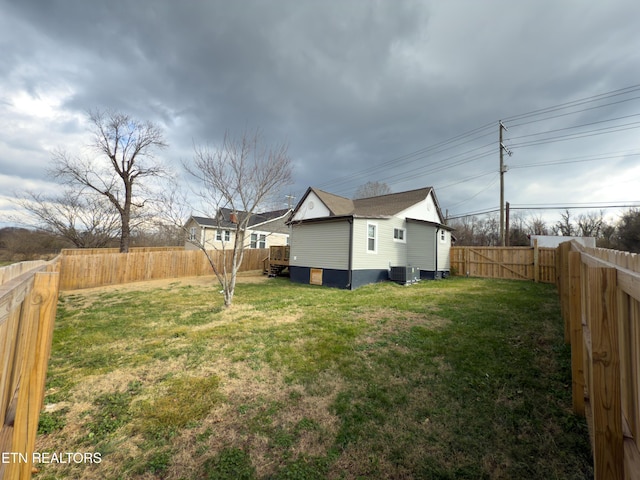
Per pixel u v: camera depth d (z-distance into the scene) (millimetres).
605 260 1942
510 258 13273
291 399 2947
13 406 1636
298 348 4277
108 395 3033
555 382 3123
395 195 16750
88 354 4168
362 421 2580
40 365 1754
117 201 15930
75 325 5723
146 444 2312
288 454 2203
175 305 7531
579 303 2582
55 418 2631
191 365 3762
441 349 4094
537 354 3850
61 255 10375
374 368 3596
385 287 10477
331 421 2590
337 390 3105
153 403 2879
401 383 3221
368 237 11492
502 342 4312
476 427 2461
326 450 2242
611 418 1378
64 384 3271
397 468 2057
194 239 7703
